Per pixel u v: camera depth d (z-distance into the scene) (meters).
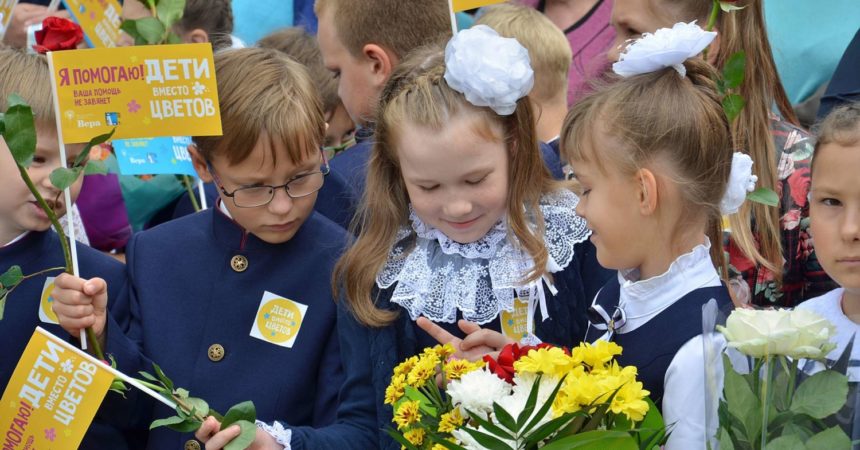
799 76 4.13
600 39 4.34
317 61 3.99
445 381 2.11
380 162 2.60
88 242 3.93
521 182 2.50
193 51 2.52
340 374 2.69
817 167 2.15
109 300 2.89
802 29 4.13
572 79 4.29
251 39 4.84
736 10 2.77
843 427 1.73
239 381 2.69
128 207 4.20
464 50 2.36
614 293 2.49
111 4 3.29
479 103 2.36
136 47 2.54
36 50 3.07
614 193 2.25
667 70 2.31
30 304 2.82
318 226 2.84
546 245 2.53
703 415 2.12
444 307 2.51
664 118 2.22
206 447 2.32
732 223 2.80
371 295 2.57
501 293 2.50
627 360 2.29
